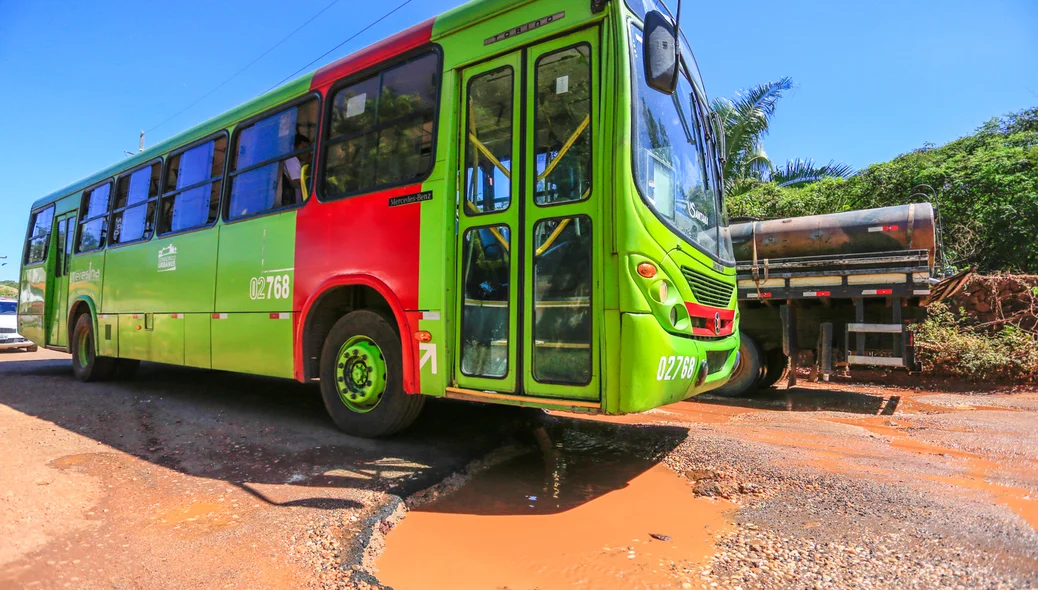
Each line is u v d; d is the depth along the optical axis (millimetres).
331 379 5148
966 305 10617
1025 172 12742
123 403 6746
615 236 3504
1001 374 8883
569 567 2619
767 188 15953
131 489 3670
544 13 4000
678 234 3959
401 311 4465
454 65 4402
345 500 3402
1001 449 4664
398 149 4703
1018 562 2561
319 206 5211
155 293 7246
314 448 4594
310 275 5211
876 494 3492
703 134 5094
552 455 4492
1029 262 12273
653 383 3498
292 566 2625
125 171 8281
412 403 4676
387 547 2859
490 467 4199
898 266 6996
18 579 2512
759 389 8789
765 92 15719
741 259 8008
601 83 3688
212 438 4973
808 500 3412
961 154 14109
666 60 3564
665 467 4160
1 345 15734
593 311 3557
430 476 3857
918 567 2525
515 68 4098
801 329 7957
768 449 4555
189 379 8961
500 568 2621
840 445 4742
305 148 5480
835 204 14789
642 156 3746
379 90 4938
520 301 3883
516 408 6301
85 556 2732
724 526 3059
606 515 3262
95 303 8578
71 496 3529
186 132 7191
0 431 5266
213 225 6418
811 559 2627
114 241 8320
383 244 4629
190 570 2592
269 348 5574
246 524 3086
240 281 5969
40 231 10711
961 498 3422
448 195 4262
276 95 5941
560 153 3854
